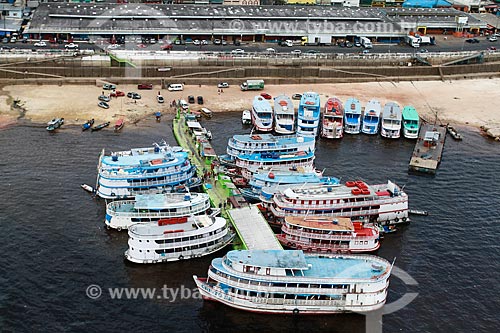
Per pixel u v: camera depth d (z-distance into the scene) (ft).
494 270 403.34
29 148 549.54
